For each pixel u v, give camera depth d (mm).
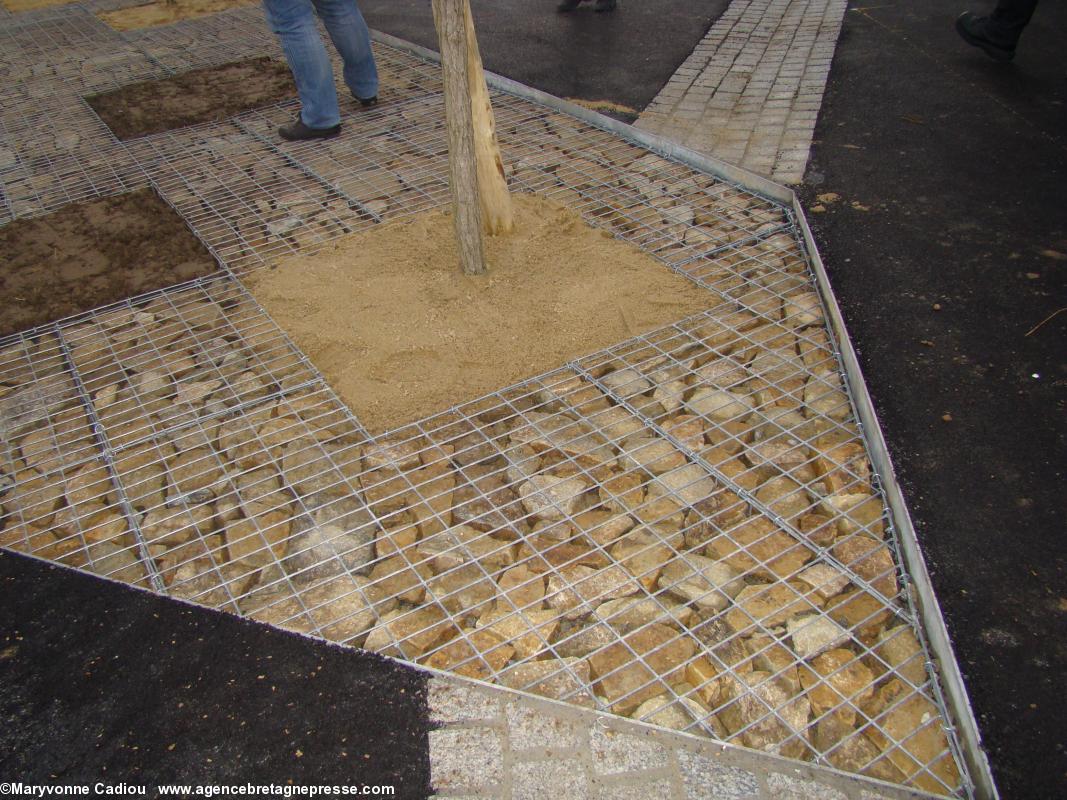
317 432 2904
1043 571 2293
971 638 2141
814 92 5344
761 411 2910
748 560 2393
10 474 2836
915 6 6727
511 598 2326
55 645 2246
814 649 2146
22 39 7523
